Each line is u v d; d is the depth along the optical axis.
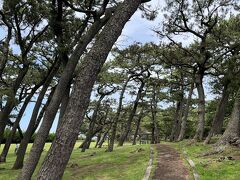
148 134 70.69
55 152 7.04
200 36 30.78
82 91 7.49
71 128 7.19
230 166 16.72
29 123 24.53
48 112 15.34
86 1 18.66
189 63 33.56
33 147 15.19
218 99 43.25
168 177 15.90
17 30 22.23
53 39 20.27
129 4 8.47
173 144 30.92
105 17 14.45
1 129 22.33
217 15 29.44
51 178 6.89
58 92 15.34
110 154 28.22
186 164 18.77
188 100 38.59
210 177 15.13
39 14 21.14
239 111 22.48
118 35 8.25
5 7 20.53
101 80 41.69
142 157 23.23
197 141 29.39
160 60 35.09
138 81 45.78
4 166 27.64
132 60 39.41
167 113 58.06
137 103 44.78
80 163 24.00
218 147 21.36
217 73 32.03
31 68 28.53
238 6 29.19
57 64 22.48
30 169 15.01
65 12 19.30
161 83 43.19
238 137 21.61
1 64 22.61
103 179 17.27
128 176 17.11
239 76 26.97
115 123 34.19
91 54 7.84
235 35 28.72
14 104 22.59
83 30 18.34
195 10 29.86
